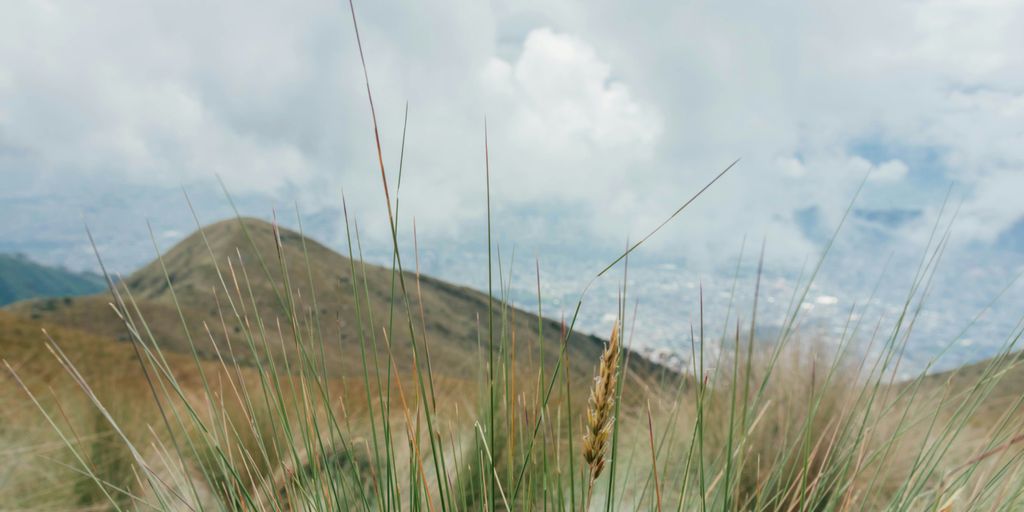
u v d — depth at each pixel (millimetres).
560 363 1506
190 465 2766
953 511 1811
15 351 5320
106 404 4840
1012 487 1896
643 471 2891
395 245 1423
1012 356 1830
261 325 1714
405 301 1503
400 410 3410
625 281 1255
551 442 1948
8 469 3969
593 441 1251
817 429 3312
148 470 1580
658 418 3611
